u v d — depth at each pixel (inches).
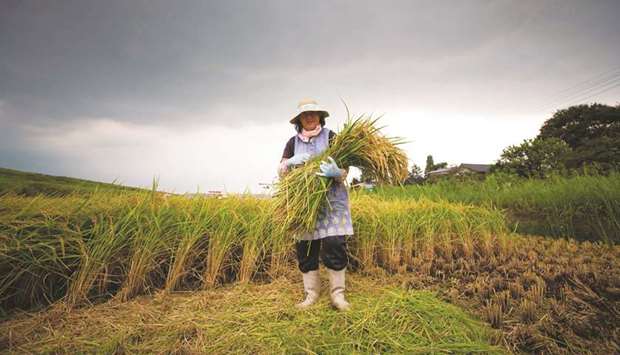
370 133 101.0
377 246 155.2
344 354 72.8
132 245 117.2
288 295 111.9
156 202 134.0
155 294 113.0
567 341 77.2
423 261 151.9
